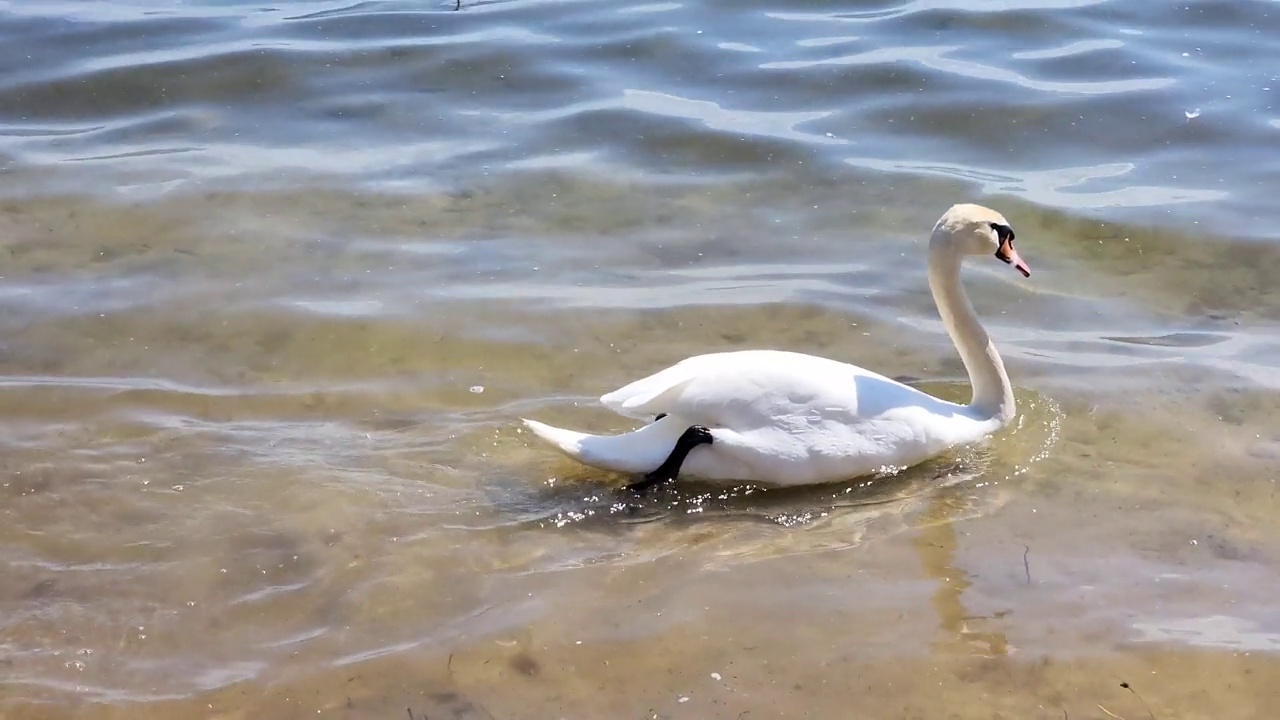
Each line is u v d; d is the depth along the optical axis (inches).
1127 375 419.5
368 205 541.0
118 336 447.5
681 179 560.4
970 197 539.2
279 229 521.3
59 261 496.1
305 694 286.2
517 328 451.8
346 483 364.2
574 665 294.0
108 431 390.3
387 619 309.9
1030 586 319.9
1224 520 344.8
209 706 283.1
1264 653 295.1
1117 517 347.3
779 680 289.1
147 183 557.3
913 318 459.8
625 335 448.1
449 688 287.6
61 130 610.2
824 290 476.1
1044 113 604.7
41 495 357.4
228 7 745.6
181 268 491.8
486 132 601.3
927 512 352.8
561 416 400.8
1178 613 309.1
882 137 590.9
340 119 616.4
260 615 311.9
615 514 352.8
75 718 279.6
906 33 690.2
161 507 351.9
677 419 363.9
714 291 475.8
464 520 348.5
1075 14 701.3
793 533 344.5
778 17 714.8
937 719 277.3
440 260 499.2
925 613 310.3
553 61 666.8
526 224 526.3
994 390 387.5
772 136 587.5
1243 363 422.9
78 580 323.6
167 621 309.9
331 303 468.8
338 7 745.0
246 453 379.2
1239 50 657.6
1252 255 493.0
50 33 698.8
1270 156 563.2
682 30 698.2
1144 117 597.6
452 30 706.8
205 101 633.6
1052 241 510.3
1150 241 505.7
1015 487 363.6
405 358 434.9
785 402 358.6
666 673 291.3
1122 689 285.6
